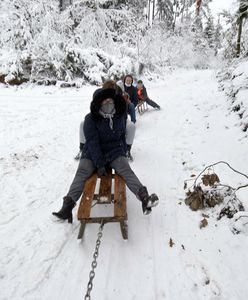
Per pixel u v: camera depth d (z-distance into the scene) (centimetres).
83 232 309
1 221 344
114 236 323
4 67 1065
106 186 342
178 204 374
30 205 378
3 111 779
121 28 1689
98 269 277
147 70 1591
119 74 1222
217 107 755
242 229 307
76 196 323
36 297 248
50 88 1071
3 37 1138
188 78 1566
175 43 2380
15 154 521
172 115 779
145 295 249
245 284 253
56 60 1152
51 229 332
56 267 280
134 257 291
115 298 247
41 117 753
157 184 426
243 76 775
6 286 257
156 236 320
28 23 1178
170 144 575
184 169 466
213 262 279
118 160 349
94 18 1541
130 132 467
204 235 315
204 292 249
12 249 300
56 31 1266
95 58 1236
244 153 474
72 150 557
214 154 498
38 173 461
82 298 248
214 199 354
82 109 842
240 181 402
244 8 888
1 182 427
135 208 373
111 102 349
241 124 580
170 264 280
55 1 1291
